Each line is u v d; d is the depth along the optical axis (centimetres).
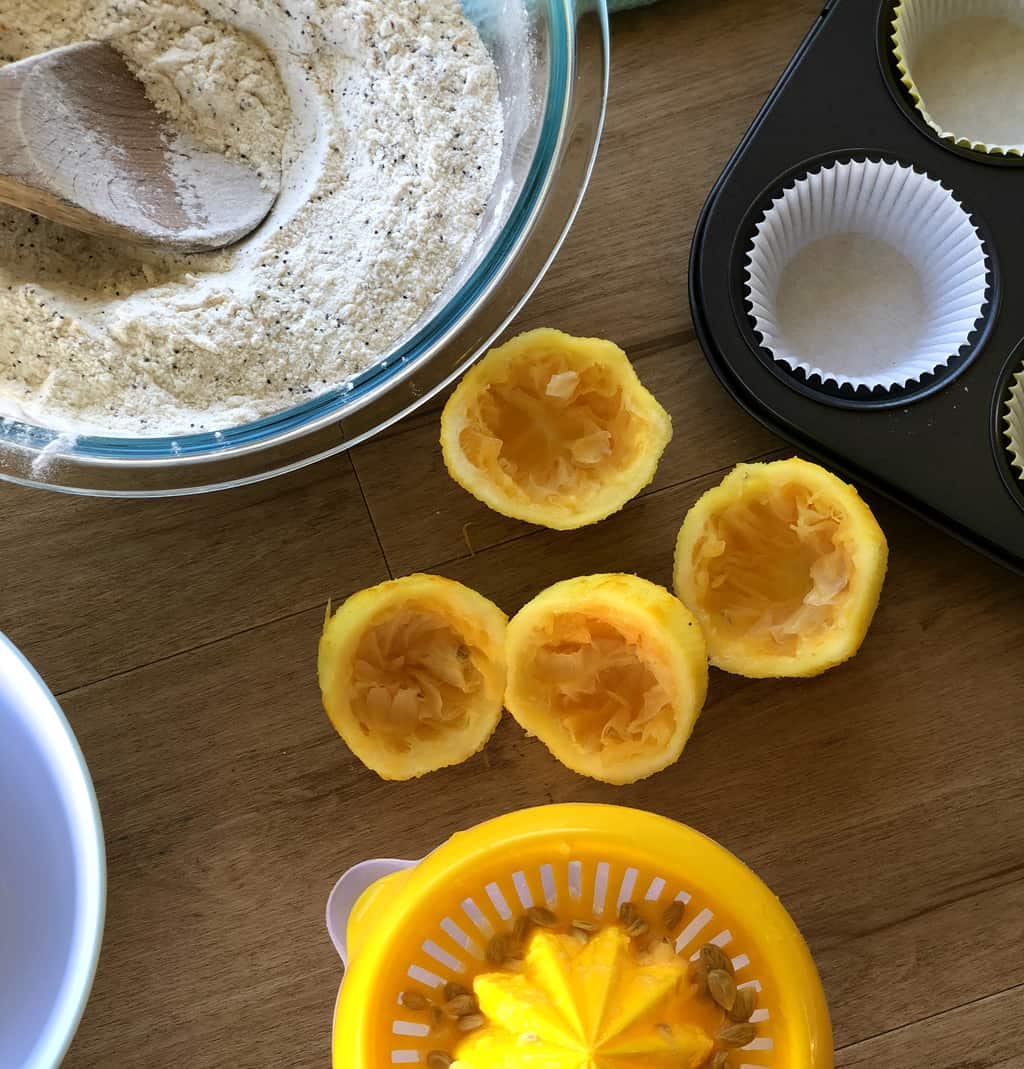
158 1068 28
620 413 29
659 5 31
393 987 23
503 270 26
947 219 29
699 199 31
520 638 26
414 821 29
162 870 28
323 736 29
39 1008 26
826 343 31
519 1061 22
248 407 27
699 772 29
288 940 28
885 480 28
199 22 29
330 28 28
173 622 29
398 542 30
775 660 27
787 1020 23
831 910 28
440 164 28
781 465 27
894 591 29
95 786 29
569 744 27
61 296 28
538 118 26
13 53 28
